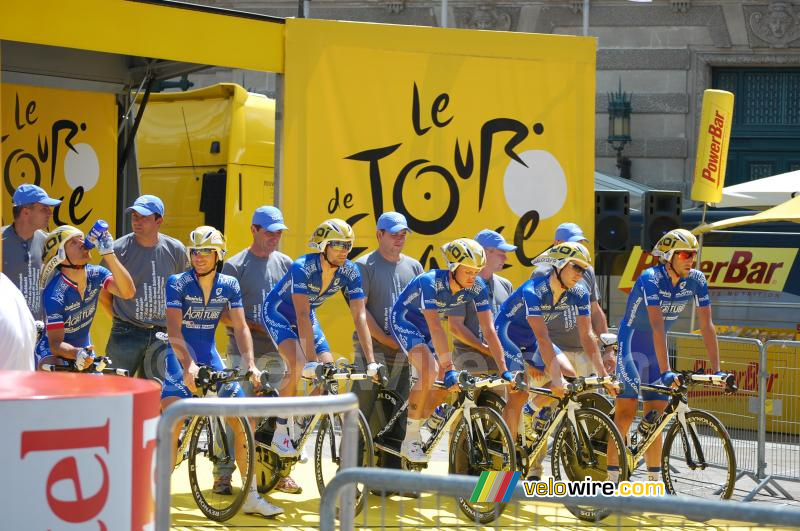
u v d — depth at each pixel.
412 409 9.52
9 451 3.97
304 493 10.16
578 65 14.84
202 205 16.59
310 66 13.46
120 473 4.28
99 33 11.91
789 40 29.64
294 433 9.51
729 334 16.98
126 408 4.29
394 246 10.37
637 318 10.23
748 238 17.70
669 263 10.12
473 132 14.40
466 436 9.31
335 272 9.53
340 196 13.73
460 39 14.30
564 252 9.62
